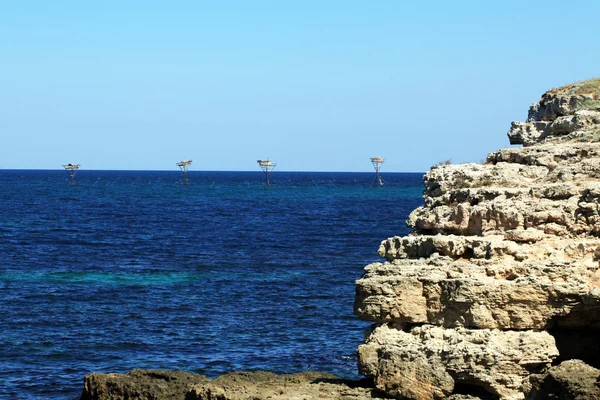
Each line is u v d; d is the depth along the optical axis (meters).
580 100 84.44
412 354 67.88
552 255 68.00
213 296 143.00
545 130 85.81
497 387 64.31
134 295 143.38
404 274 72.00
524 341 65.06
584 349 68.12
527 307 66.44
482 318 66.69
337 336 113.06
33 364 100.00
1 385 91.69
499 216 71.19
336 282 159.12
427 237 74.81
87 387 80.62
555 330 68.12
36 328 116.94
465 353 65.44
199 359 101.69
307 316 126.25
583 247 67.19
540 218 69.56
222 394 71.12
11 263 182.25
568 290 65.44
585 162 73.19
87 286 152.50
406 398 67.69
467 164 81.56
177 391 77.31
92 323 120.69
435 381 66.25
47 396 88.31
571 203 69.56
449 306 68.88
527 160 78.25
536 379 61.97
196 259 195.88
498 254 68.94
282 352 104.50
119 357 102.94
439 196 80.38
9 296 139.88
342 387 72.44
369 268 75.12
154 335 113.75
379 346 71.38
